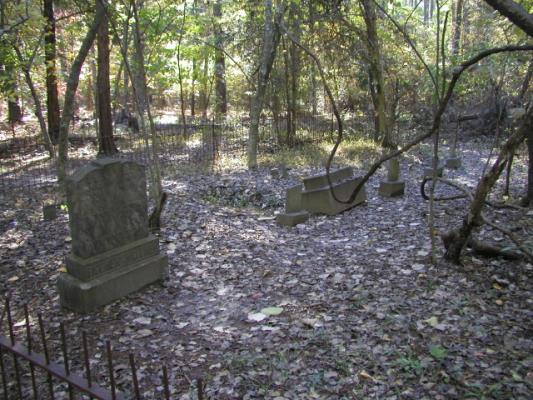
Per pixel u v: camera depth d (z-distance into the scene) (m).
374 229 7.62
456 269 5.51
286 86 16.08
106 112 14.97
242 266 6.22
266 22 12.65
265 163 13.73
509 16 2.58
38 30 13.73
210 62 25.03
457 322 4.35
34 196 10.02
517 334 4.08
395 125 17.06
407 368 3.69
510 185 9.99
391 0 10.98
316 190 8.75
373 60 13.09
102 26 14.00
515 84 14.73
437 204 8.82
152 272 5.68
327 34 12.52
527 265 5.46
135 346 4.43
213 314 4.99
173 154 15.20
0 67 16.58
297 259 6.43
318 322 4.60
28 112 25.36
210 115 25.48
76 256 5.19
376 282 5.41
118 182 5.33
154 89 28.89
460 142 16.03
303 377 3.74
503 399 3.25
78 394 3.77
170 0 11.14
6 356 4.34
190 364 4.07
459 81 14.75
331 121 19.41
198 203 9.34
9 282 5.88
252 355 4.11
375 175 12.09
